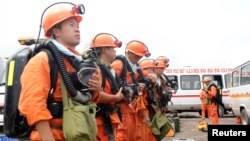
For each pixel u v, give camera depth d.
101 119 4.02
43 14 2.94
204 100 13.30
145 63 6.84
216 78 20.66
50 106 2.67
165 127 6.20
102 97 3.88
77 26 2.92
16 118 2.80
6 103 2.83
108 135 4.06
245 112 13.53
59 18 2.82
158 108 6.23
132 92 4.91
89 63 2.83
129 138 5.38
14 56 2.91
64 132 2.61
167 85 6.98
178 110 20.33
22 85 2.61
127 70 5.22
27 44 3.47
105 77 4.23
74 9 2.85
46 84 2.62
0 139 6.62
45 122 2.55
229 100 15.35
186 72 20.53
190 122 16.92
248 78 13.09
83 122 2.62
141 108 5.74
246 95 13.22
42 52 2.68
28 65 2.64
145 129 5.93
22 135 2.85
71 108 2.67
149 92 6.10
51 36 2.93
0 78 8.30
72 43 2.88
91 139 2.69
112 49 4.60
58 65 2.67
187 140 8.66
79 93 2.71
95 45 4.55
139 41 5.87
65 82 2.65
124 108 5.04
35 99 2.54
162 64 6.88
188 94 20.25
